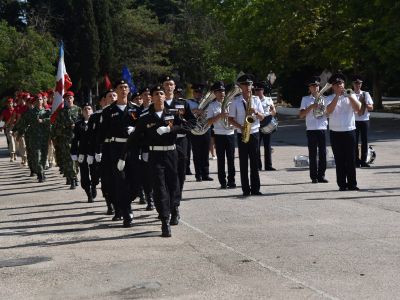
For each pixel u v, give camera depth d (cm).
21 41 5091
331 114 1351
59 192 1554
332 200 1238
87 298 686
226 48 5019
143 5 7506
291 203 1220
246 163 1340
